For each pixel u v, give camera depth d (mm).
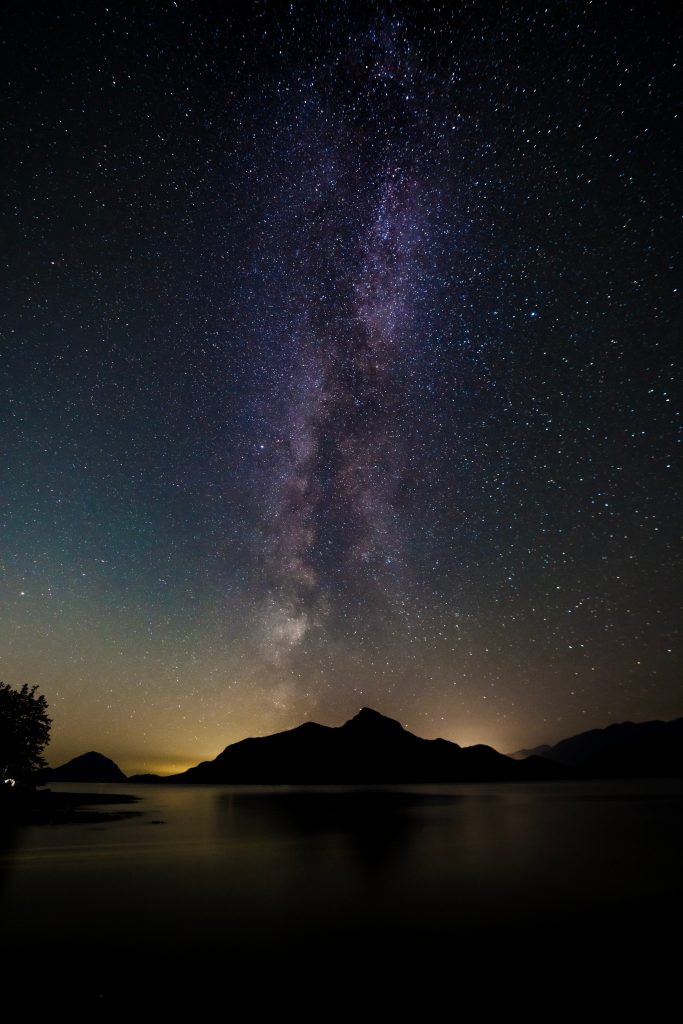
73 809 38531
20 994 7711
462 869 16625
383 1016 7035
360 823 31078
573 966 8711
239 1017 7004
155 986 7953
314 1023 6840
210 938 10070
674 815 33969
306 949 9469
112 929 10578
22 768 35875
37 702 36469
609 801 47406
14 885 14352
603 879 15148
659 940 9938
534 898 13016
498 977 8289
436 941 9875
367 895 13320
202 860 18219
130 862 17859
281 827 29219
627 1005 7352
